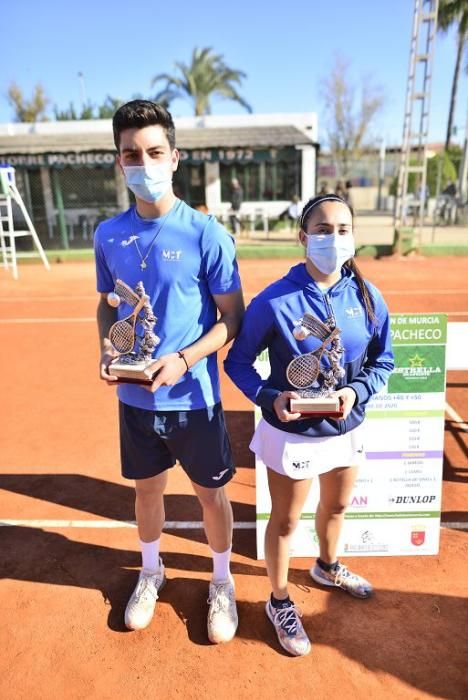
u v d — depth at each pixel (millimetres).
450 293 10344
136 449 2357
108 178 20578
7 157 17703
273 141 18703
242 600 2691
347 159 36719
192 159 17969
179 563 2975
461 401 5160
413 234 14789
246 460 4078
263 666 2322
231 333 2182
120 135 1985
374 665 2316
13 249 13055
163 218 2100
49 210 20672
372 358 2307
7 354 7145
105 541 3195
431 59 13492
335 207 1987
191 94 32156
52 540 3207
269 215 21188
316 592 2732
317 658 2354
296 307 2066
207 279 2166
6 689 2246
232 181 19469
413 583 2785
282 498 2260
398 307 9352
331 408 1970
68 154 17609
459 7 23062
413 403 2807
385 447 2848
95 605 2695
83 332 8195
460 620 2545
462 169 22797
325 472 2258
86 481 3865
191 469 2336
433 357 2756
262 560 2986
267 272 12945
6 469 4051
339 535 2627
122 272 2148
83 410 5180
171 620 2578
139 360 2100
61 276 13500
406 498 2912
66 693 2223
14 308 9953
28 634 2520
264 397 2104
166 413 2236
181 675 2289
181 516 3414
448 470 3859
